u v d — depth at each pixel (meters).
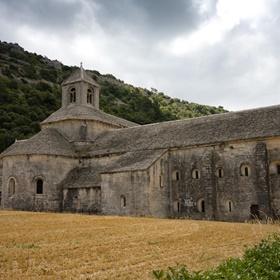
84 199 44.91
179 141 43.06
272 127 38.31
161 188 41.09
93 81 60.31
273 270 8.98
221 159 39.78
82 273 13.73
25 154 46.44
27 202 45.50
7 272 13.68
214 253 17.31
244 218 37.44
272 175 36.97
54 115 56.06
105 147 49.47
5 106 97.31
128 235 23.05
